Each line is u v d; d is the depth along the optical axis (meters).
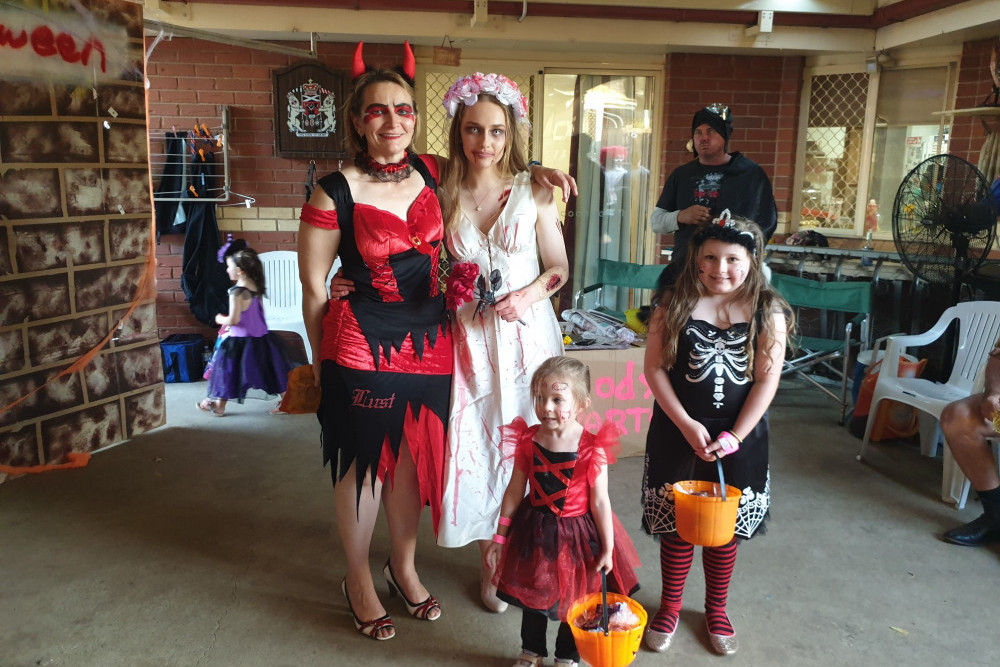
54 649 2.42
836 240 6.42
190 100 6.08
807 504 3.56
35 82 3.69
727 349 2.29
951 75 5.80
